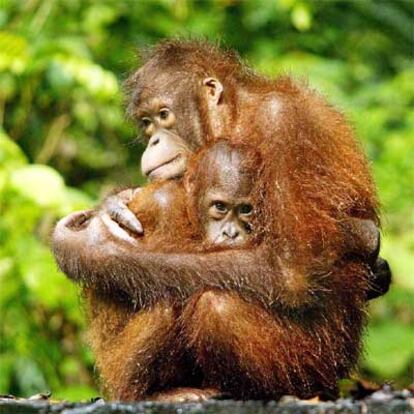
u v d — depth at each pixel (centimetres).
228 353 992
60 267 1055
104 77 1808
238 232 1028
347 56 2362
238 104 1135
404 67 2384
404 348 1841
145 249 1028
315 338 1017
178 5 2161
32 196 1589
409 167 1966
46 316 1836
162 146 1149
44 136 2086
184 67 1166
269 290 989
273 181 1010
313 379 1027
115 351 1055
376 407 803
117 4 2103
